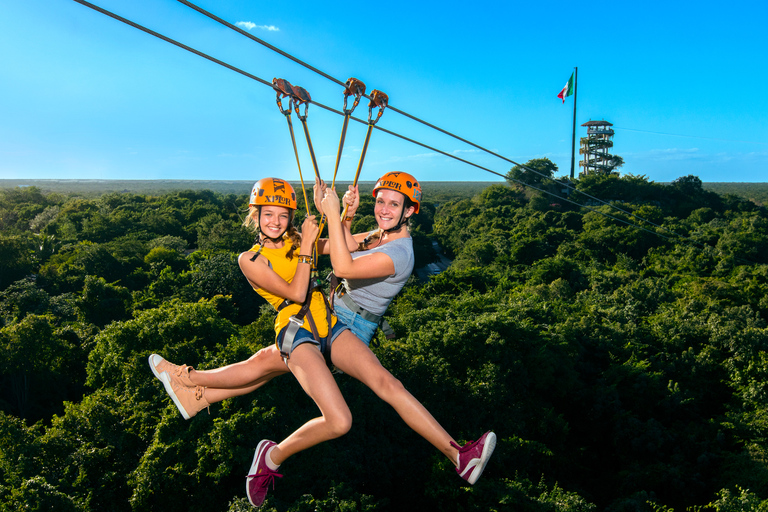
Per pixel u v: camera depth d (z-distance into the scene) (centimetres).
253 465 310
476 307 3484
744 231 7444
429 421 287
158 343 2336
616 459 2523
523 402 2392
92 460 1633
